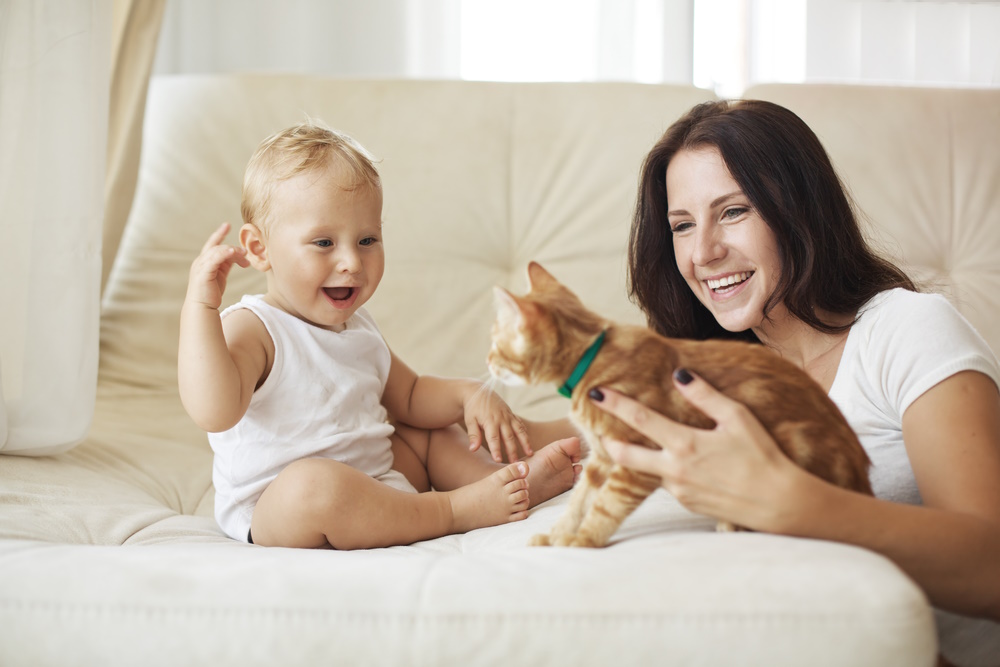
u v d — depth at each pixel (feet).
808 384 2.88
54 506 3.75
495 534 3.58
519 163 6.24
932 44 8.34
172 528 3.87
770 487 2.59
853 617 2.23
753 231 3.56
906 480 3.26
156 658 2.42
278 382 4.08
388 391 4.80
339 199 4.09
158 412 5.56
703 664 2.27
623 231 6.08
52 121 4.60
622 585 2.37
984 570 2.63
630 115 6.31
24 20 4.58
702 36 8.63
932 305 3.31
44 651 2.47
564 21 8.48
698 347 2.95
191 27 8.27
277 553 2.95
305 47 8.34
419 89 6.41
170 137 6.35
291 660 2.38
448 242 6.09
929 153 6.08
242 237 4.32
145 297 5.98
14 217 4.54
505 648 2.33
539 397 5.78
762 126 3.56
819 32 8.43
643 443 2.80
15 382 4.46
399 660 2.35
